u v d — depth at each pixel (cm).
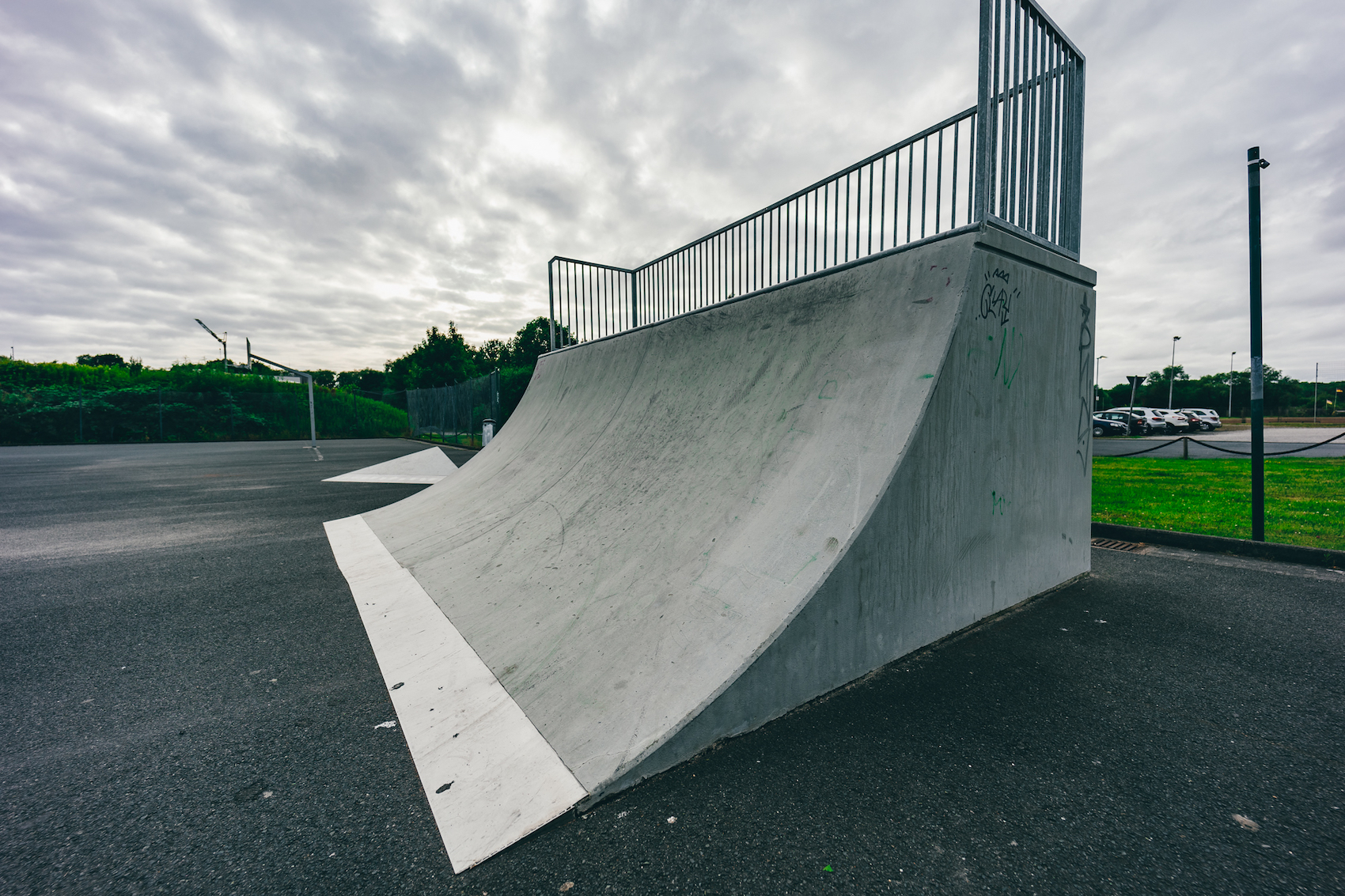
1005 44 340
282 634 336
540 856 160
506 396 2017
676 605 266
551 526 427
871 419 292
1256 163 458
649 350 568
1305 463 1206
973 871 153
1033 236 354
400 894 148
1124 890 146
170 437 2781
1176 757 203
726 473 343
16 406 2548
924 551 282
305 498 881
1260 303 469
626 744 197
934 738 214
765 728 220
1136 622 325
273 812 183
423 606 369
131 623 356
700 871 153
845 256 418
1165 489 831
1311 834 165
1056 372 375
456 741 219
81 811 185
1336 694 245
